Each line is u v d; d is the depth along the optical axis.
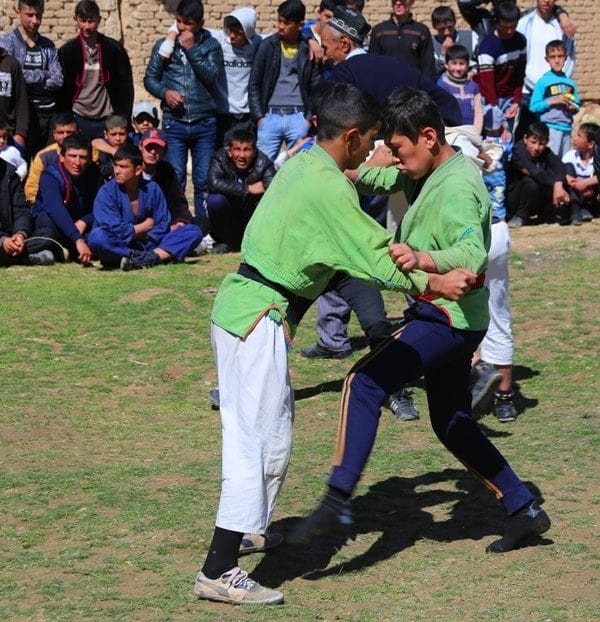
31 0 18.59
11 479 9.85
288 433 7.61
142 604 7.54
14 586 7.84
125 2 26.59
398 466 10.18
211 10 27.09
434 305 7.92
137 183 17.47
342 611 7.51
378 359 7.87
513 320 14.71
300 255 7.38
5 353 13.55
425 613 7.45
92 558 8.34
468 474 9.96
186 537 8.65
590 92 32.03
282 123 19.70
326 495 7.57
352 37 12.43
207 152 19.88
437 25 21.89
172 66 19.50
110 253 17.22
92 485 9.73
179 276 16.92
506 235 10.93
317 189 7.29
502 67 20.88
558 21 22.61
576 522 8.88
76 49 19.06
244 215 18.61
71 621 7.27
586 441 10.69
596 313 14.90
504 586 7.84
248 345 7.44
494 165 10.95
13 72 18.38
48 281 16.66
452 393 8.25
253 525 7.48
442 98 11.25
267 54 19.53
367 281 7.31
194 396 12.38
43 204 17.83
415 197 8.27
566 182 20.98
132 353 13.65
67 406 11.94
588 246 18.88
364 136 7.53
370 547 8.59
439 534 8.80
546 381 12.62
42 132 19.27
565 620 7.28
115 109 19.58
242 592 7.54
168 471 10.11
